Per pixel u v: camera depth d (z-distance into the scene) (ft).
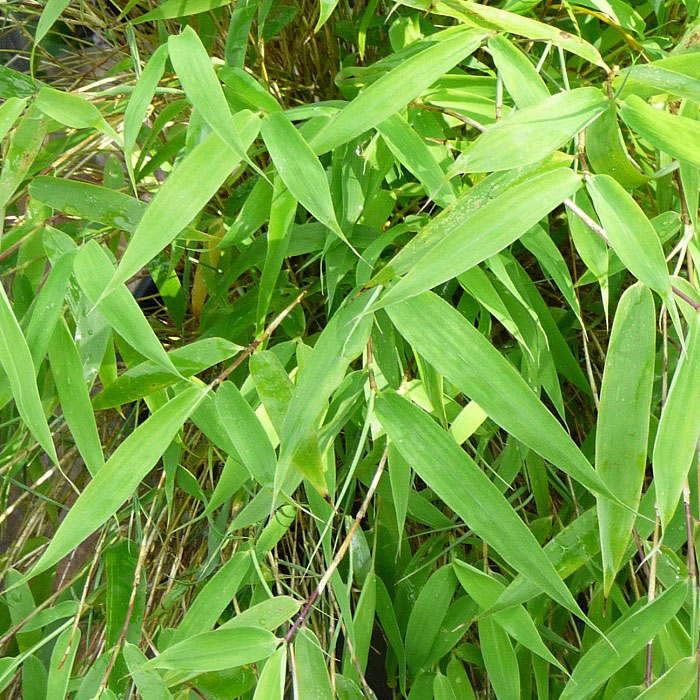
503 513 0.99
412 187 1.35
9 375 1.05
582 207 1.12
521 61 1.05
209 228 1.44
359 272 1.17
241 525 1.17
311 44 1.78
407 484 1.17
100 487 1.04
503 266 1.22
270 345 1.52
